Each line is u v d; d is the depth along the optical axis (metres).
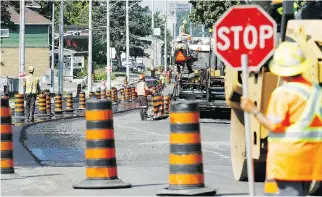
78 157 38.03
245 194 23.80
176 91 76.69
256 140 23.88
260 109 23.53
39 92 70.50
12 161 28.94
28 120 70.06
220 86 72.12
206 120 70.62
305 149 17.52
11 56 185.75
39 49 190.88
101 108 25.47
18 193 24.95
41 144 45.72
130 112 94.50
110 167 25.58
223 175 30.09
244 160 26.59
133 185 26.56
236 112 27.23
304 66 17.55
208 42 82.62
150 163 35.62
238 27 18.81
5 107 28.91
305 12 25.72
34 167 33.00
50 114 81.75
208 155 39.81
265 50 18.72
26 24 189.50
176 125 22.89
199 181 22.94
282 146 17.55
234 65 18.84
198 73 76.62
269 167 17.78
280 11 24.06
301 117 17.50
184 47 76.75
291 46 17.69
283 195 17.83
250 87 24.27
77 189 25.41
